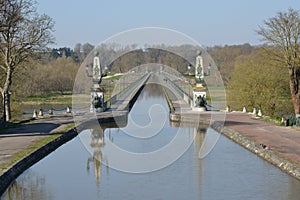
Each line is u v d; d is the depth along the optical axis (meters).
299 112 46.25
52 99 78.50
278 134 33.25
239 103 54.22
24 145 28.30
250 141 30.34
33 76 74.00
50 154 28.83
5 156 24.62
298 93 46.22
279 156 25.20
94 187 21.14
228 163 25.95
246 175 23.09
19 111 53.19
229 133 35.44
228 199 19.11
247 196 19.48
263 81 53.41
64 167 25.33
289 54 46.12
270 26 46.81
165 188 20.94
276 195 19.56
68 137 34.66
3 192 19.50
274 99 52.81
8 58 43.59
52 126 38.56
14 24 38.78
